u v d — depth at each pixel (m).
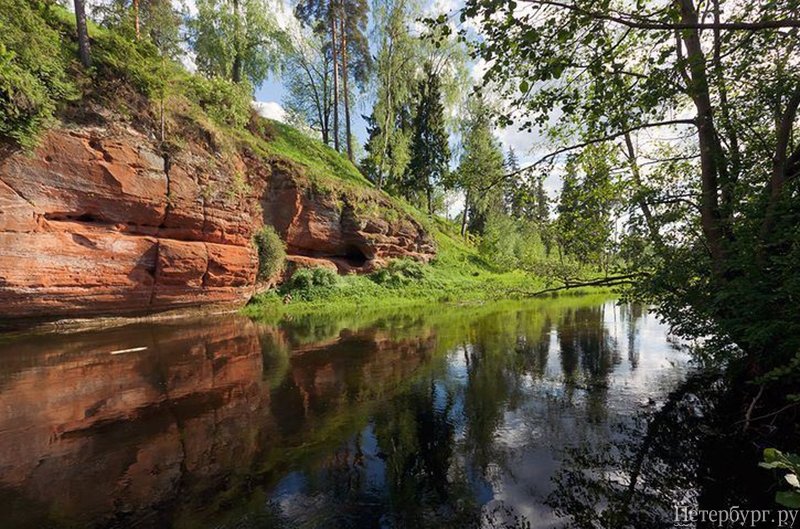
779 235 3.44
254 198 16.50
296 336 10.30
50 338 9.17
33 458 4.00
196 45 22.77
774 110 4.30
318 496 3.44
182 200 12.55
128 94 11.77
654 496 3.39
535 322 12.61
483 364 7.68
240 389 6.16
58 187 10.00
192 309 13.24
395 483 3.65
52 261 9.72
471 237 33.06
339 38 30.27
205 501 3.34
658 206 5.29
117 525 3.02
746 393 4.98
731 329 4.03
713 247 4.55
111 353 8.03
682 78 4.22
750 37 3.81
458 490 3.54
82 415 5.07
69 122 10.28
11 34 9.05
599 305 16.77
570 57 3.08
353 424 4.93
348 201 20.11
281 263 16.75
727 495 3.33
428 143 31.72
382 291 19.08
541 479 3.70
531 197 5.21
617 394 5.88
